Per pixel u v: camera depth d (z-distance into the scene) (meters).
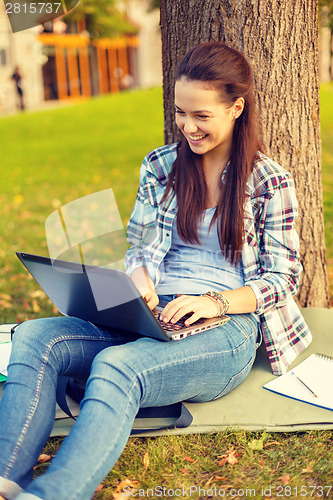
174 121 3.12
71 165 9.77
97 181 8.52
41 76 22.38
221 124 2.20
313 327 2.90
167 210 2.45
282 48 2.87
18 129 13.48
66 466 1.69
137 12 24.17
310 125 3.02
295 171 3.04
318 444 2.18
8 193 8.05
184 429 2.24
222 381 2.22
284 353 2.50
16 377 1.94
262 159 2.36
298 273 2.39
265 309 2.31
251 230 2.34
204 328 2.14
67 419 2.32
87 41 22.00
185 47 2.95
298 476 2.04
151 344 2.04
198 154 2.35
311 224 3.15
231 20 2.82
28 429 1.86
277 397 2.37
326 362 2.56
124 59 24.94
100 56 24.05
